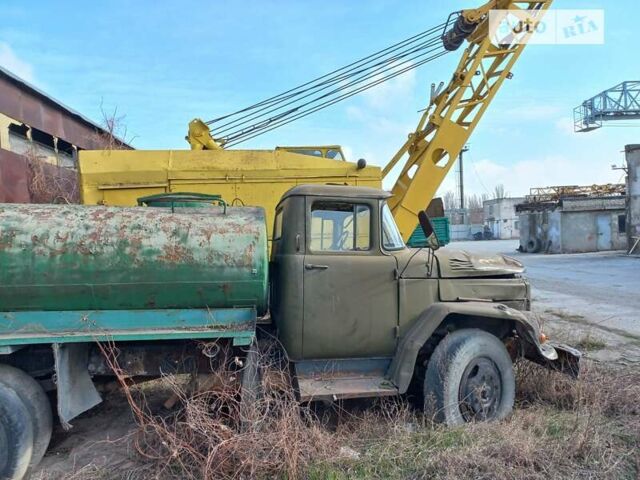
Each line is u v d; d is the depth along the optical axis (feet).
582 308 30.91
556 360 14.82
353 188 13.70
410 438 11.95
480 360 13.30
